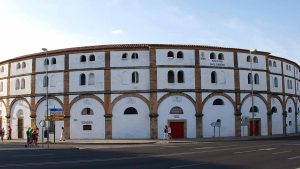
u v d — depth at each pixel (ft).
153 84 180.24
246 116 184.03
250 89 194.29
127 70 182.70
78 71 186.80
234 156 85.81
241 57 193.36
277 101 213.05
